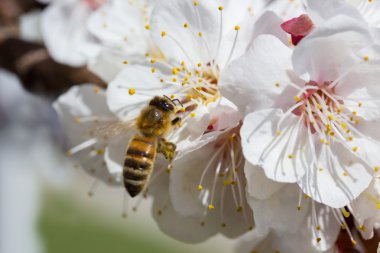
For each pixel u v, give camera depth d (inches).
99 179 7.4
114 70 7.1
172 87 6.9
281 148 6.5
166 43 6.9
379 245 6.7
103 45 7.6
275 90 6.5
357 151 6.6
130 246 17.7
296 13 6.8
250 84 6.5
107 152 7.1
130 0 7.5
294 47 6.6
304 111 6.7
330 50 6.5
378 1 6.7
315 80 6.6
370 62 6.5
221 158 6.9
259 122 6.5
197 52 6.8
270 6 6.9
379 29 6.4
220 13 6.8
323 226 6.8
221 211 7.0
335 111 6.7
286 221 6.7
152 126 6.8
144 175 6.9
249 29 6.7
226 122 6.7
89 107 7.3
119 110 6.9
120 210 18.5
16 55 8.0
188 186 6.9
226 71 6.5
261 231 6.7
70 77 7.9
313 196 6.5
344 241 6.9
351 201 6.6
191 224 7.1
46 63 8.0
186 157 6.8
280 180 6.5
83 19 8.1
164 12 6.8
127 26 7.5
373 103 6.6
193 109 6.9
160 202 7.2
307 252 6.8
